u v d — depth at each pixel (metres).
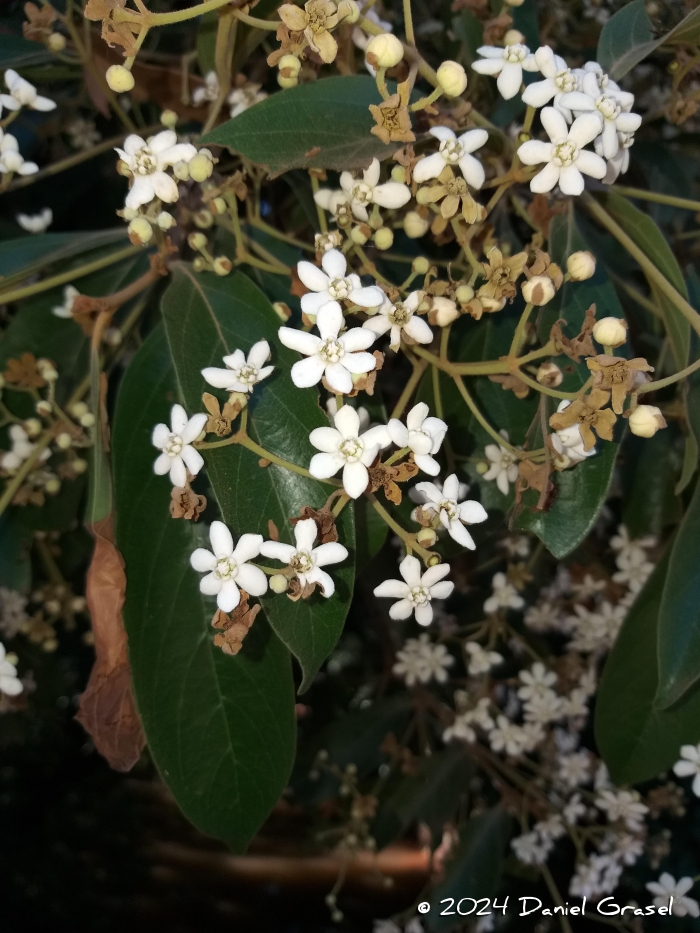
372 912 0.33
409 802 0.21
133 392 0.11
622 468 0.16
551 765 0.20
